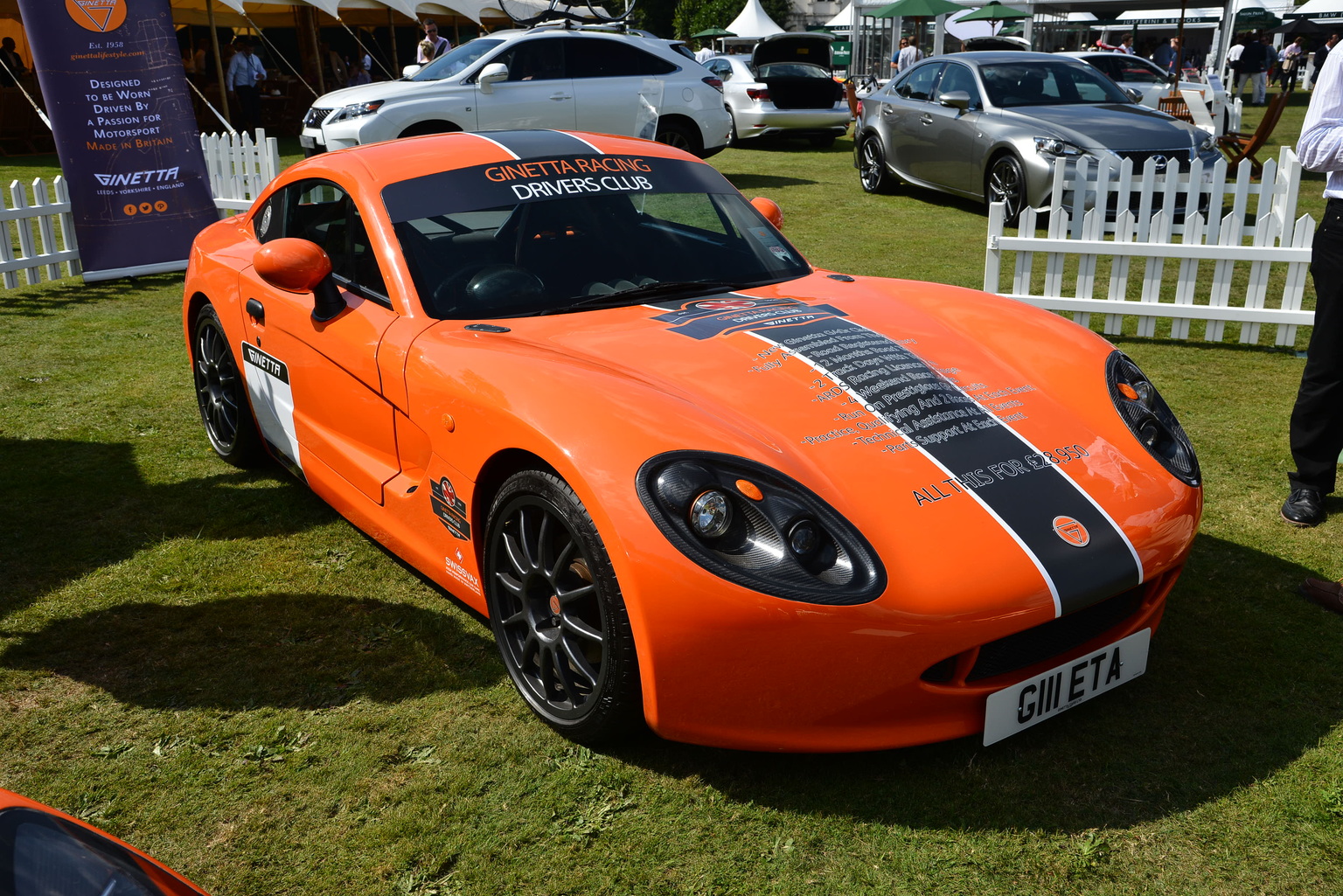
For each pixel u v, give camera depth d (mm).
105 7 7367
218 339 4051
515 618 2521
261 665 2748
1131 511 2262
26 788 2281
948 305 3080
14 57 15609
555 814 2166
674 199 3402
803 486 2100
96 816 2191
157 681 2686
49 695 2631
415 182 3201
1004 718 2170
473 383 2498
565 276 3012
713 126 11594
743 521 2037
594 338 2674
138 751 2404
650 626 2045
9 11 16109
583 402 2264
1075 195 5906
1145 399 2617
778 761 2303
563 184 3275
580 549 2197
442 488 2686
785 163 14258
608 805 2186
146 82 7605
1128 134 8516
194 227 7996
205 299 4059
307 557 3377
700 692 2078
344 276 3268
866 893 1938
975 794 2189
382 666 2734
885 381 2480
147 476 4090
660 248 3197
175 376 5395
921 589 2012
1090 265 5938
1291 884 1929
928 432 2338
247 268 3758
